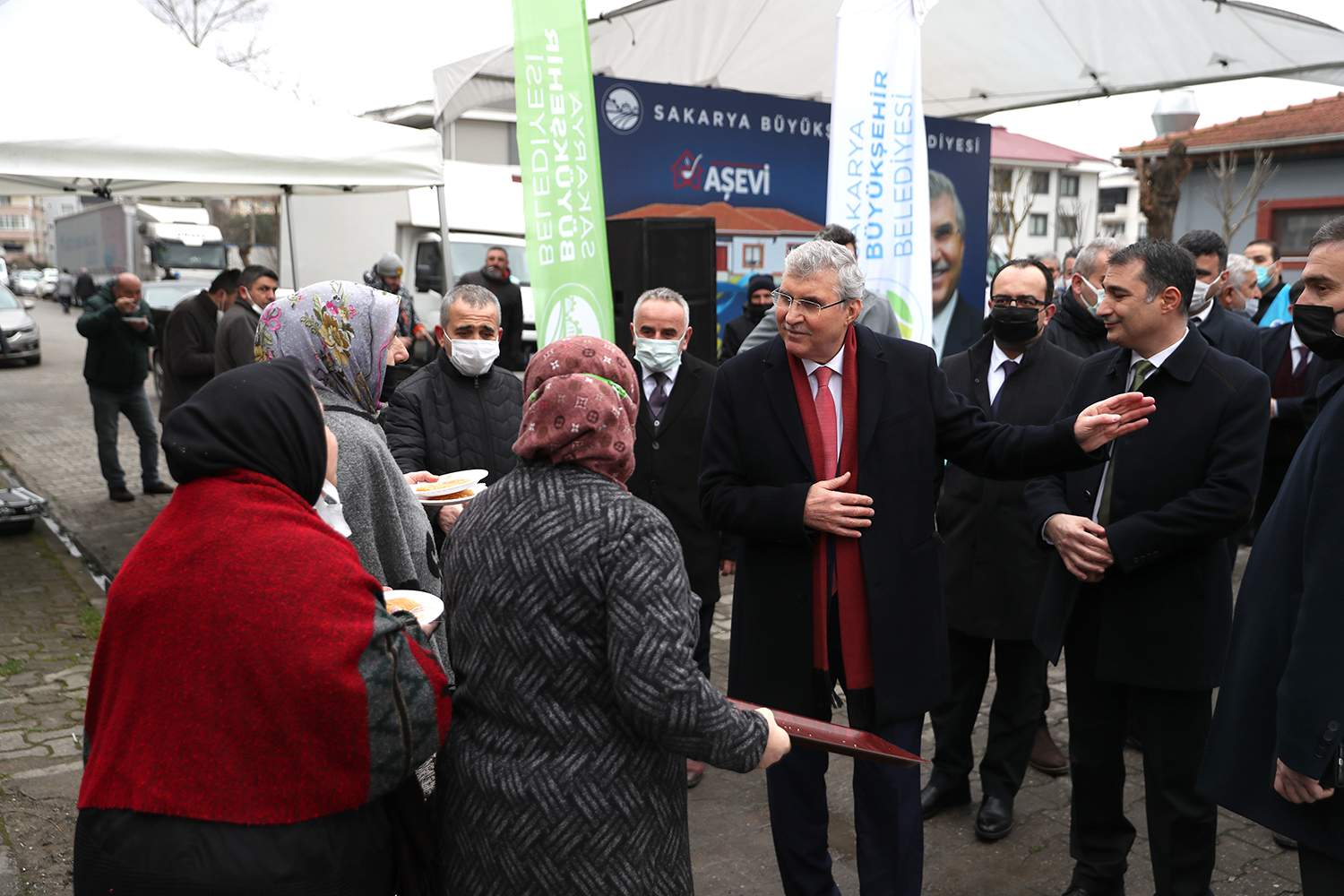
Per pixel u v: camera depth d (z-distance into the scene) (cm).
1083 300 416
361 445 195
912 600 244
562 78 390
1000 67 892
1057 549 260
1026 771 376
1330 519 178
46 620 504
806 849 251
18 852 294
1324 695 176
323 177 587
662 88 755
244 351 661
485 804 152
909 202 404
